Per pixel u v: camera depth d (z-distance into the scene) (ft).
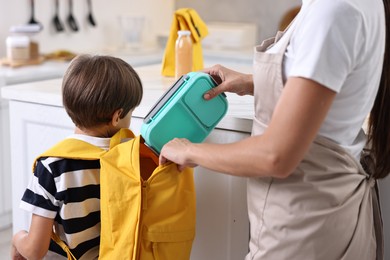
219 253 5.84
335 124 4.17
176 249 4.92
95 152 4.89
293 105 3.76
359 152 4.56
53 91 6.81
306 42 3.81
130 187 4.67
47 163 4.87
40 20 12.67
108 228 4.74
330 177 4.27
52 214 4.90
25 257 5.15
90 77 4.94
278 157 3.80
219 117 5.04
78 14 13.55
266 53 4.21
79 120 5.07
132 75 5.15
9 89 6.97
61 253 5.29
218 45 13.99
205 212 5.85
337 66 3.77
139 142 4.79
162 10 15.78
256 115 4.46
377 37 4.08
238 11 15.05
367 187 4.61
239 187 5.57
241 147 3.99
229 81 5.12
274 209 4.40
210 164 4.20
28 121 6.93
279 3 14.48
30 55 11.48
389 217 5.61
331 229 4.29
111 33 14.49
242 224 5.63
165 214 4.83
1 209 10.07
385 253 5.70
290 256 4.36
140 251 4.79
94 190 4.91
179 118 4.85
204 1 15.49
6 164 10.00
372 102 4.35
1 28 11.79
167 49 8.05
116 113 5.05
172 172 4.79
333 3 3.81
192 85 4.85
